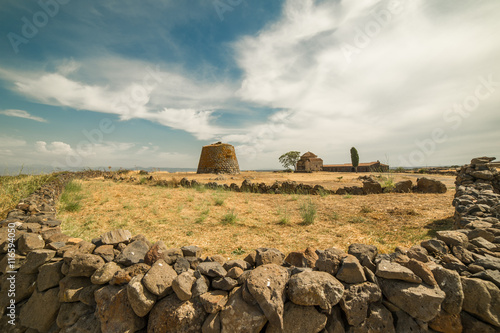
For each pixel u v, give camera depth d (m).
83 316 2.82
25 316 3.20
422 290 2.29
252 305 2.29
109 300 2.59
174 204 10.40
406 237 5.86
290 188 15.12
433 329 2.34
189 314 2.37
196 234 6.40
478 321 2.24
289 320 2.31
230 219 7.74
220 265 2.82
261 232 6.59
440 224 6.85
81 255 2.94
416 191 13.66
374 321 2.35
